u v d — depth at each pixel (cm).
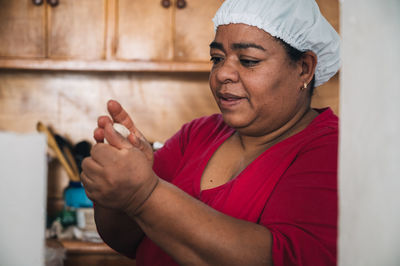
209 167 92
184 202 63
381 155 37
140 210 62
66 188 205
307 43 83
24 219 39
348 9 42
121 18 205
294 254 64
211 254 62
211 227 62
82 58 205
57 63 201
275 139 87
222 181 89
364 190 39
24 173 39
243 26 80
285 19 79
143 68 202
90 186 61
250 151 89
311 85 92
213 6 204
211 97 221
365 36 39
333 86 206
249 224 67
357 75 41
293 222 67
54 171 217
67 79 219
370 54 39
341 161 44
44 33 204
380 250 37
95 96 220
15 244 39
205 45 206
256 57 79
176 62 202
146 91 221
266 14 78
